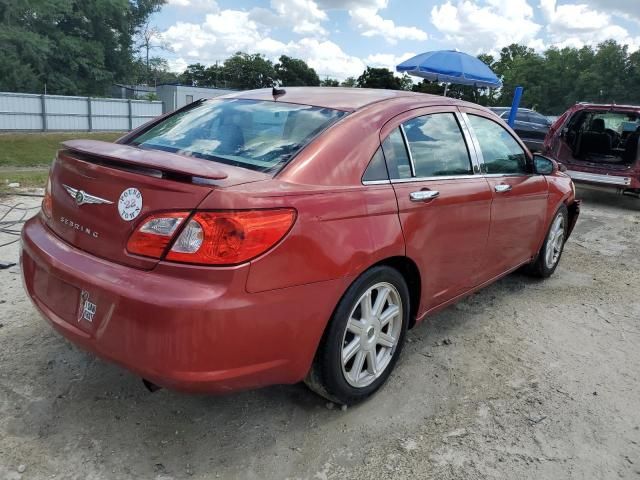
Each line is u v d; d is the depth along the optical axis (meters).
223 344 2.13
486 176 3.69
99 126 45.53
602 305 4.57
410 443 2.63
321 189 2.49
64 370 3.02
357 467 2.45
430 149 3.23
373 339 2.87
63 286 2.43
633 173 8.88
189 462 2.41
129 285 2.16
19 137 38.81
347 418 2.79
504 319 4.16
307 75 92.00
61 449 2.43
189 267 2.11
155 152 2.46
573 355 3.62
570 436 2.75
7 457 2.35
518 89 11.12
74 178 2.49
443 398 3.02
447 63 11.35
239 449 2.52
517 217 4.10
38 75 54.62
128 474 2.32
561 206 4.97
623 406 3.04
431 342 3.70
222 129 3.01
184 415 2.73
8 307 3.70
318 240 2.38
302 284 2.34
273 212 2.23
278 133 2.82
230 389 2.25
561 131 9.65
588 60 95.62
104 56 63.34
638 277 5.43
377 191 2.74
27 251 2.69
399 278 2.94
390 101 3.16
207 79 106.62
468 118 3.71
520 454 2.59
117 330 2.19
